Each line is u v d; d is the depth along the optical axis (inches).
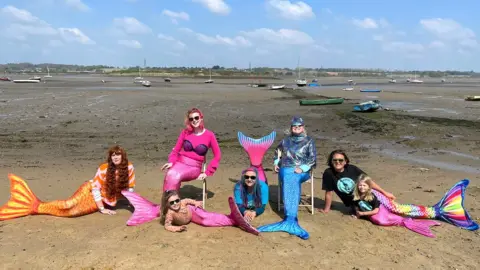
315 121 848.3
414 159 467.8
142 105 1161.4
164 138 627.5
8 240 217.8
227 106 1203.9
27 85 2501.2
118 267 187.5
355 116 920.9
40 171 393.4
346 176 262.4
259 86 2952.8
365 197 251.6
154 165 428.8
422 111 1039.6
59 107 1058.1
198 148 271.3
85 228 235.9
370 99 1525.6
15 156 469.1
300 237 226.2
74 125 747.4
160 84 3157.0
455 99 1499.8
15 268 186.4
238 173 394.9
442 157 478.3
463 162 449.1
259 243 217.8
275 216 266.1
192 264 191.3
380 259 202.1
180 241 217.5
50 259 195.0
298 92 2075.5
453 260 202.4
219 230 235.8
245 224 231.0
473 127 725.9
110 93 1699.1
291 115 964.6
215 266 189.9
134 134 661.9
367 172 396.8
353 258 202.5
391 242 223.0
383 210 251.3
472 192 323.0
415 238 229.0
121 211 268.4
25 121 788.6
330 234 232.2
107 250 204.8
